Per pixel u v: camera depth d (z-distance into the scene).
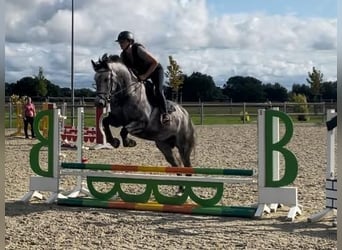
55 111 7.74
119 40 7.48
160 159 13.11
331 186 6.41
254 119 33.50
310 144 17.02
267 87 58.09
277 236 5.55
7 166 11.84
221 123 29.84
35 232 5.74
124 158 13.35
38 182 7.85
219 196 6.91
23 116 21.36
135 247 5.07
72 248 5.04
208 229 5.94
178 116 7.79
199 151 14.83
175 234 5.67
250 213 6.59
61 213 6.93
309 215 6.75
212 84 56.03
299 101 34.78
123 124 7.45
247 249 4.96
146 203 7.24
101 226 6.09
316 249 4.94
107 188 8.98
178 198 7.09
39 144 7.84
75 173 7.68
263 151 6.66
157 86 7.51
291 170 6.56
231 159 12.90
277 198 6.62
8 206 7.43
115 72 7.16
